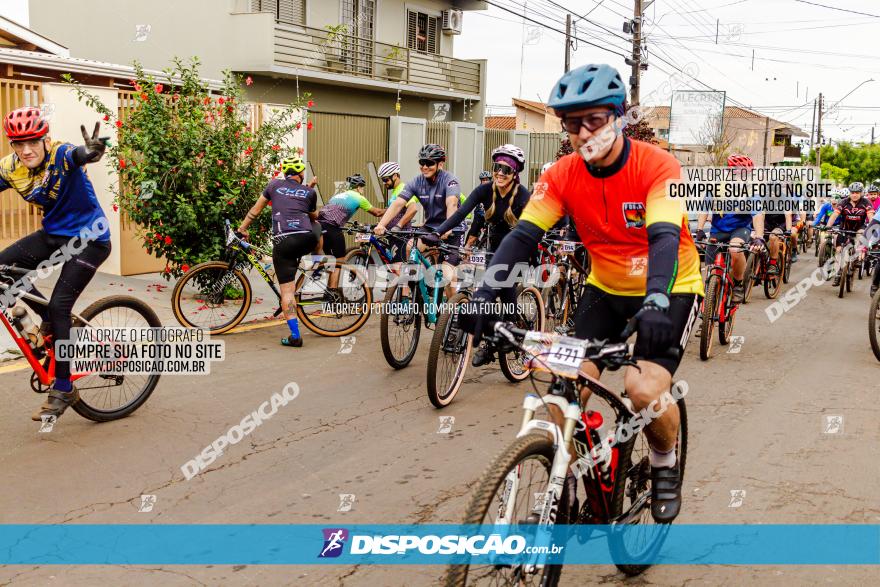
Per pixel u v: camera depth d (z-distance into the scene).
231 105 9.81
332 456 4.88
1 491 4.20
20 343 4.96
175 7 16.31
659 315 2.63
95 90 10.48
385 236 7.92
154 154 9.09
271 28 16.84
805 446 5.22
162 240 9.38
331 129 16.84
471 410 5.92
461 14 23.97
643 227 3.15
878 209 10.61
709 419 5.82
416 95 22.30
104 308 5.20
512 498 2.52
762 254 11.33
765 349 8.38
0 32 12.45
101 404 5.36
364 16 20.88
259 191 9.62
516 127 42.16
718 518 4.07
